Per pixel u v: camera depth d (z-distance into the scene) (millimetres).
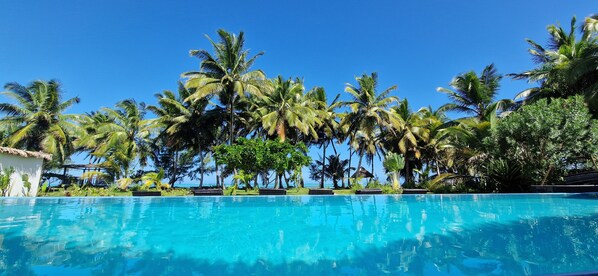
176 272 3633
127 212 8758
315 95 28859
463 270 3635
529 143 13484
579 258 4023
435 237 5387
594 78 16531
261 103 25844
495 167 14367
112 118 31500
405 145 25359
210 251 4570
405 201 11547
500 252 4363
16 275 3438
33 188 15641
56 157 24812
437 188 16625
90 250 4555
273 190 14055
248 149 17000
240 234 5766
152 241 5176
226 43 22156
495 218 7266
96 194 16797
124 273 3566
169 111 26641
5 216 7965
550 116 12891
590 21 15961
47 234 5668
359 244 4969
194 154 36000
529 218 7172
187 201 11734
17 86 23094
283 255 4363
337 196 13195
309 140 30609
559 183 13492
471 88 19750
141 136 28984
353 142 29438
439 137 22500
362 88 24234
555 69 16750
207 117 25000
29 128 22250
